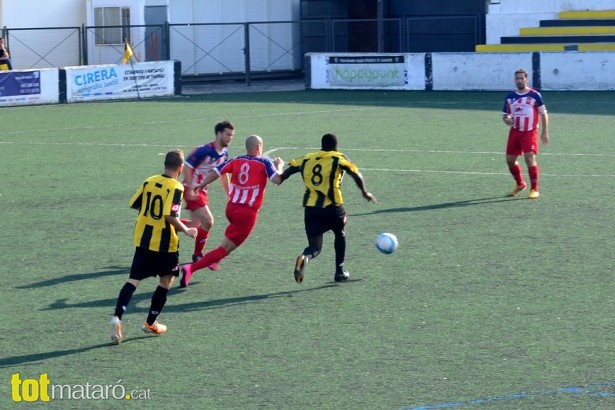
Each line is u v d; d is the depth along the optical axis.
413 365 17.28
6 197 34.28
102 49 82.38
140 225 18.88
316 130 51.91
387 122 54.94
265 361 17.66
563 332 18.91
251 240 27.41
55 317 20.53
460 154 42.59
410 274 23.50
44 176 38.59
